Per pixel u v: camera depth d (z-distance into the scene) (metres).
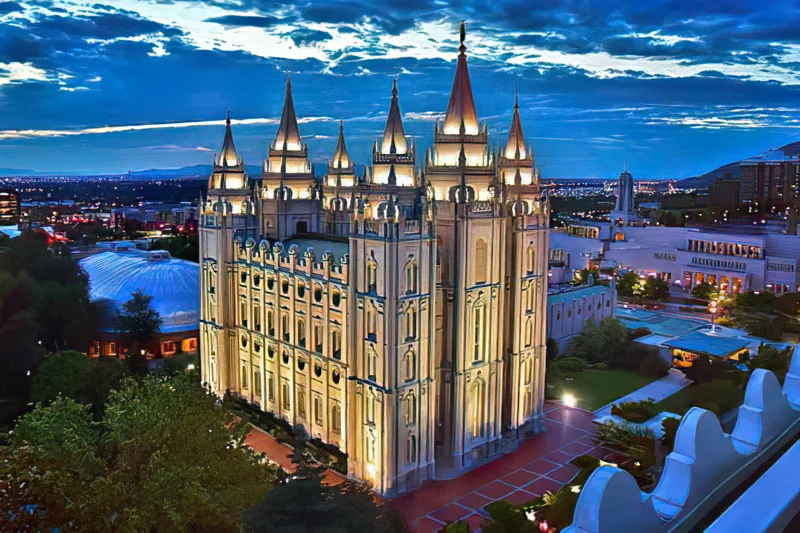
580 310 141.38
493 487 78.50
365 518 46.72
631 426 91.44
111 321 130.25
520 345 90.50
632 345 130.50
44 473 41.91
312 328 86.62
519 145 96.50
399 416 74.69
